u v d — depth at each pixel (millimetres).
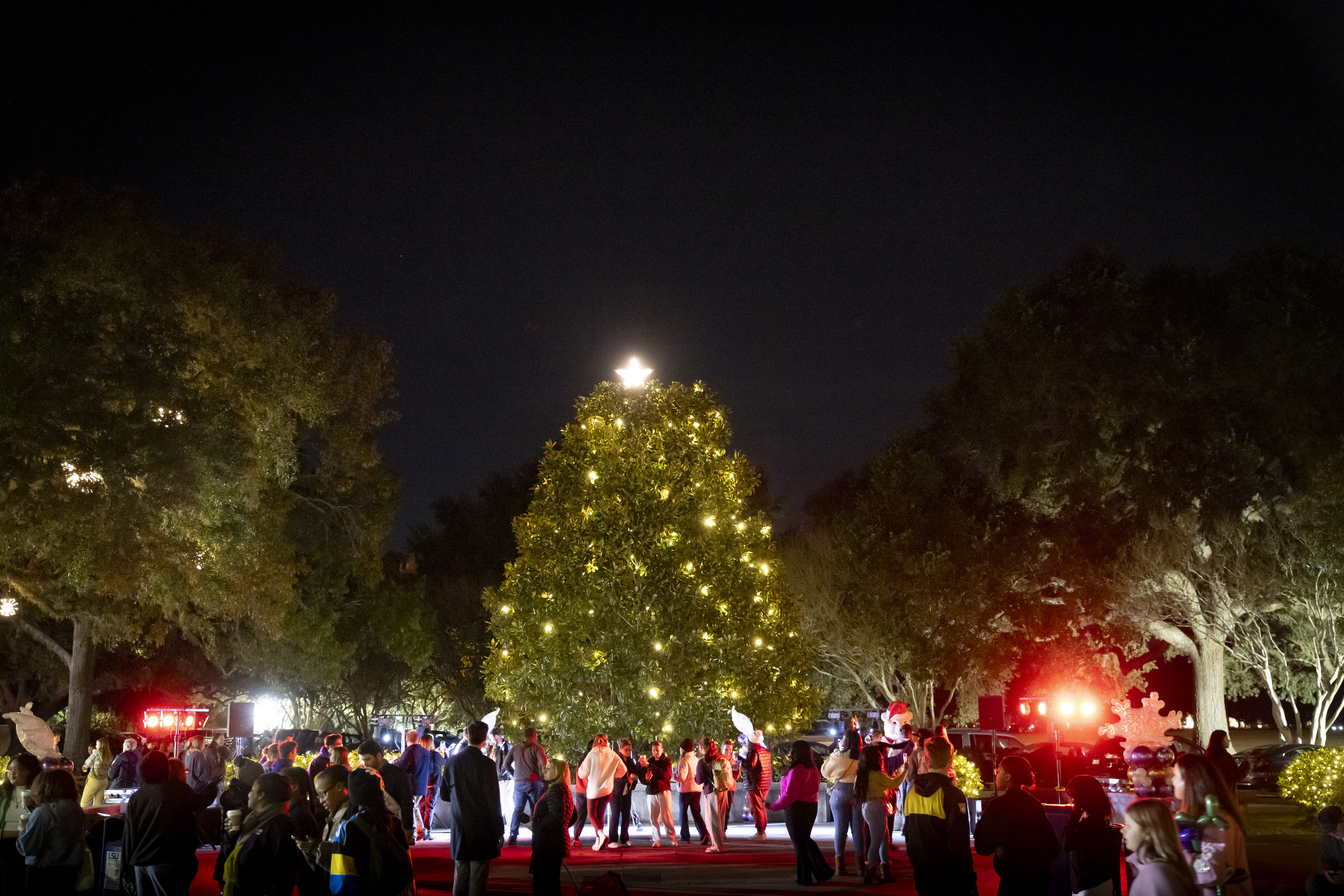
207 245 33906
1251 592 34938
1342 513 32875
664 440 27750
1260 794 33969
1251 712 80000
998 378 37938
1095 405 36062
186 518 29906
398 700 65625
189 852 9828
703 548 27266
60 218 28000
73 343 26438
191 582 32094
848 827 16469
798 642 28250
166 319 28281
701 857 19234
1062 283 37750
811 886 15148
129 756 19016
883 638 51156
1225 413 34906
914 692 54750
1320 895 11398
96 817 11750
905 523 42094
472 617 64625
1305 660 38969
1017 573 38156
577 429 28297
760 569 28016
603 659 26141
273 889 9242
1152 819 6684
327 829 9578
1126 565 35844
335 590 47594
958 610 39469
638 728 25734
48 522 26188
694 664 26156
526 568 27547
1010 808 9273
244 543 34375
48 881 10039
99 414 26094
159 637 35844
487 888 14492
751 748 22625
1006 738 37062
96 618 33969
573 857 19188
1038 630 38250
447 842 21266
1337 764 21875
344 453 43094
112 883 10703
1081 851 8742
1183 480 34344
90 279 27547
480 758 11789
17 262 26953
